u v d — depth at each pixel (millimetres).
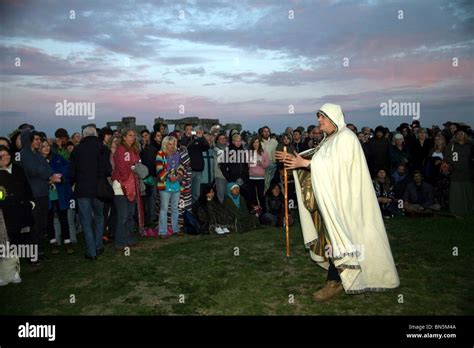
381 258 4098
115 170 6215
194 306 4043
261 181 8328
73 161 5609
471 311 3758
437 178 8734
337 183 4023
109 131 7023
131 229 6621
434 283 4453
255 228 7496
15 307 4133
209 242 6574
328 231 3967
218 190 8008
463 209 7691
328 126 4301
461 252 5527
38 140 5469
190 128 9250
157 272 5117
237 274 4965
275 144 8781
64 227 6387
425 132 9609
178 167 6984
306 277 4789
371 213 4156
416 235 6488
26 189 5023
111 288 4602
